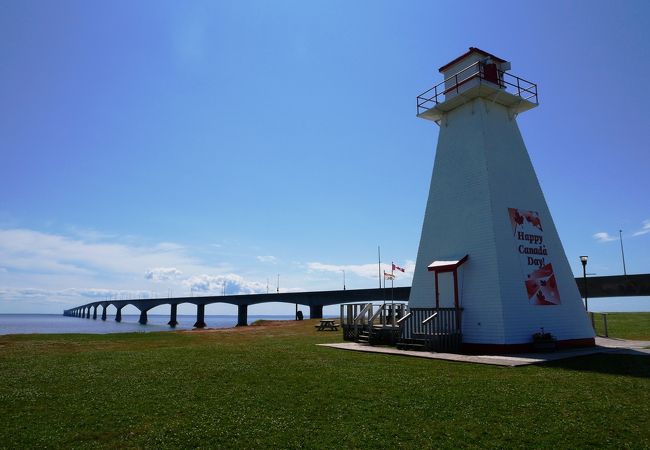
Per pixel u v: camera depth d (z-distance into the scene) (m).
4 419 10.09
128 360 18.42
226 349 22.50
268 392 12.35
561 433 9.01
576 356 19.25
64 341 27.89
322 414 10.33
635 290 58.44
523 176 25.95
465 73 27.00
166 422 9.80
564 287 24.97
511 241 23.75
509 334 21.72
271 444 8.57
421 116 28.42
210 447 8.45
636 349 22.20
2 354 20.91
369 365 16.78
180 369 15.97
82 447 8.43
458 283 24.27
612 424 9.48
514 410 10.48
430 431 9.16
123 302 179.62
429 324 22.73
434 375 14.62
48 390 12.75
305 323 52.66
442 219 26.20
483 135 25.12
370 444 8.54
